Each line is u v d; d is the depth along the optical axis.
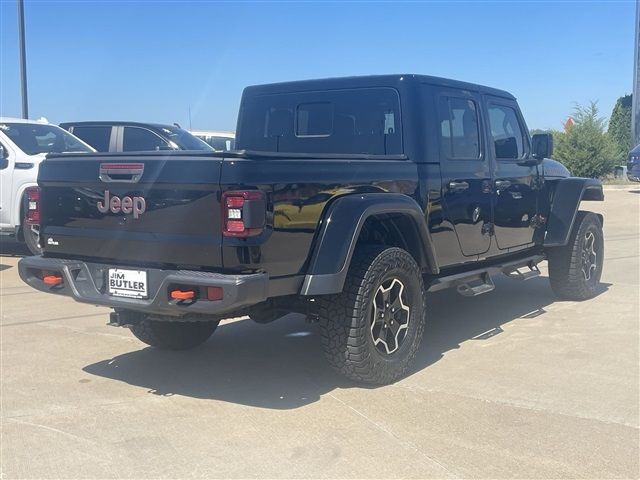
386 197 4.87
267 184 4.13
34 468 3.72
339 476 3.61
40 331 6.49
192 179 4.11
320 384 5.01
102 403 4.66
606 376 5.13
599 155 27.41
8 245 12.30
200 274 4.11
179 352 5.84
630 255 11.09
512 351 5.80
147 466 3.74
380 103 5.71
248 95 6.61
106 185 4.51
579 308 7.39
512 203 6.62
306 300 4.86
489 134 6.34
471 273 6.01
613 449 3.91
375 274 4.71
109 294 4.53
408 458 3.80
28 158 9.56
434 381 5.05
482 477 3.59
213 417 4.41
